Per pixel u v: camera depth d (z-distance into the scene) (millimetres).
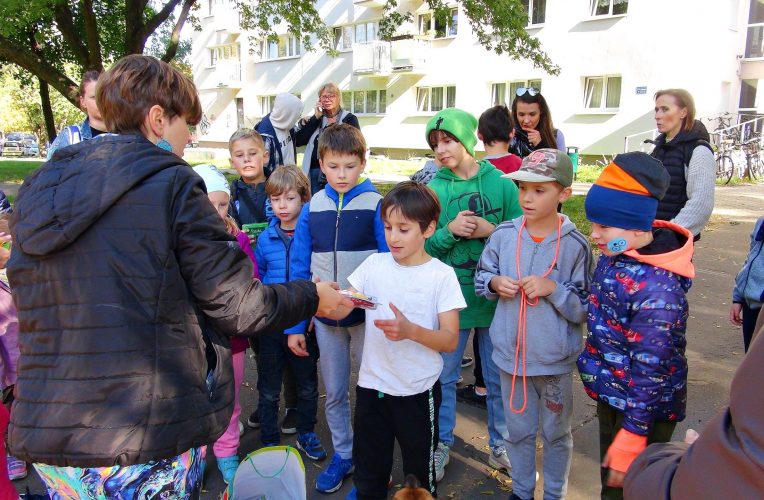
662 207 3770
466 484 2828
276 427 3111
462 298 2377
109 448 1394
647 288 1959
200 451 1644
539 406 2566
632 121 18547
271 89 30984
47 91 16656
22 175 16953
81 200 1418
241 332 1563
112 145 1507
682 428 3283
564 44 19672
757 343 926
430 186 3119
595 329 2127
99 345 1402
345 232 2764
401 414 2342
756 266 2844
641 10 17906
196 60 35781
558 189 2438
